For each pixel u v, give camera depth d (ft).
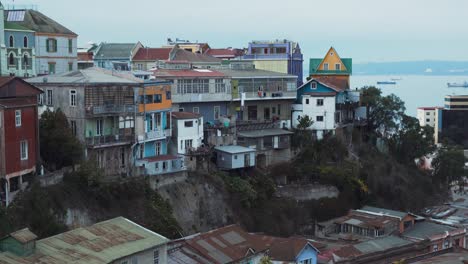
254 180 261.65
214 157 265.54
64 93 222.48
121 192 213.25
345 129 320.70
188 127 256.73
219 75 284.82
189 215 234.58
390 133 351.67
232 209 247.50
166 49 363.97
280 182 279.69
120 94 230.07
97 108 221.05
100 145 221.25
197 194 239.91
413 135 346.13
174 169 241.35
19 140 185.88
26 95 190.60
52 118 209.05
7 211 175.83
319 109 305.94
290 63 374.43
